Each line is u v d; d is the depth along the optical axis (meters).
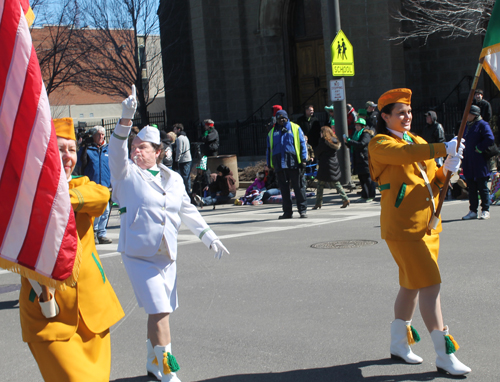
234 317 6.06
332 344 5.12
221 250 4.66
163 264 4.42
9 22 3.14
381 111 4.64
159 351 4.29
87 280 3.60
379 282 6.96
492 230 9.59
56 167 3.23
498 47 4.35
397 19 23.38
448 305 5.96
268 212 14.17
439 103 26.53
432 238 4.43
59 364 3.39
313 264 8.07
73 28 29.97
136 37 30.33
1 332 6.20
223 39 29.27
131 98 4.16
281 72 28.86
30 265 3.24
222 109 29.39
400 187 4.38
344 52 16.45
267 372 4.64
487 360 4.55
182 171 17.08
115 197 4.49
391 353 4.69
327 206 14.48
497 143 16.73
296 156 12.43
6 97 3.17
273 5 28.34
